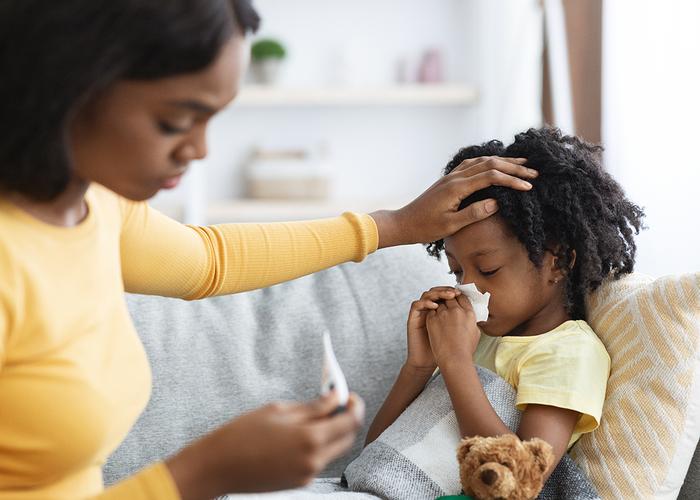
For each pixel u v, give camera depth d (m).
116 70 0.74
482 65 3.85
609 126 2.49
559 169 1.33
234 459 0.74
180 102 0.78
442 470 1.24
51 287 0.85
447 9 3.97
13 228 0.83
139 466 1.42
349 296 1.61
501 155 1.42
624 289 1.35
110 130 0.78
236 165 4.04
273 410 0.76
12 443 0.83
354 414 0.77
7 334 0.82
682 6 2.14
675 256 2.17
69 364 0.85
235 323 1.56
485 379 1.31
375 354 1.56
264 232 1.22
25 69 0.73
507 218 1.30
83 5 0.72
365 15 3.98
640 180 2.33
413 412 1.33
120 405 0.92
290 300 1.61
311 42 4.00
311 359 1.54
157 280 1.12
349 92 3.74
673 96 2.18
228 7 0.77
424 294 1.39
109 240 0.98
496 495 1.06
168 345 1.51
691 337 1.22
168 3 0.73
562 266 1.34
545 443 1.13
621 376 1.26
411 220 1.29
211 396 1.48
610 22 2.50
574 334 1.32
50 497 0.88
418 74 3.93
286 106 4.02
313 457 0.74
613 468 1.22
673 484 1.21
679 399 1.21
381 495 1.22
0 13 0.73
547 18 2.93
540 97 3.10
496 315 1.35
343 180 4.07
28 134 0.76
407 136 4.04
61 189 0.81
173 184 0.86
